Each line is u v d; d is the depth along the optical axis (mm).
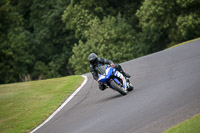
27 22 192375
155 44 154000
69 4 169500
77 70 138750
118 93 38062
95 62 35719
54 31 174625
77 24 154000
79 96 43094
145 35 151500
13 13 158625
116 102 33094
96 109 32844
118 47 138500
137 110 27625
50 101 43562
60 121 33000
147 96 31641
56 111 38344
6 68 148750
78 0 164250
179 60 49375
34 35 183375
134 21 164000
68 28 159875
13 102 46906
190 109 23844
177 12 138500
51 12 178375
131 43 144125
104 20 145500
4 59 151250
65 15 156125
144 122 23969
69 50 174875
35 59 177250
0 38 148875
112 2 169125
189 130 19406
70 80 56812
